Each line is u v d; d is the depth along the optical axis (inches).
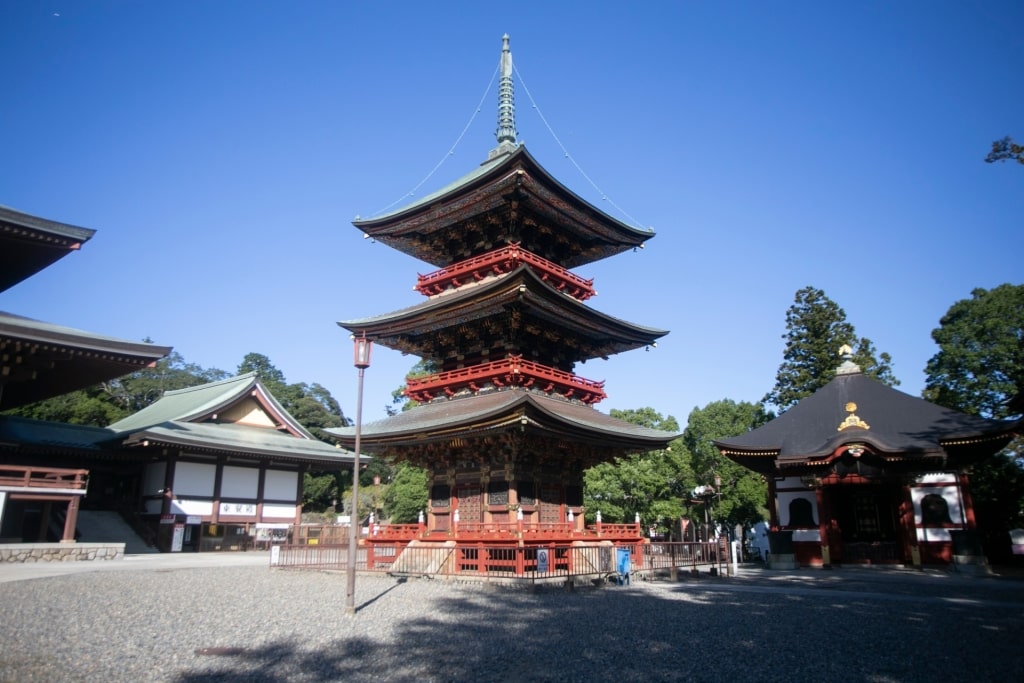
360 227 1777.8
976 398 2476.6
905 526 1723.7
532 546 1253.1
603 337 1781.5
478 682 527.5
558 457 1546.5
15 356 1475.1
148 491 2388.0
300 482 2682.1
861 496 1887.3
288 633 730.8
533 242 1744.6
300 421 4084.6
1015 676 548.1
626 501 2539.4
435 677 542.3
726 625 798.5
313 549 1663.4
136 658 595.8
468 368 1594.5
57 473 1707.7
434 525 1558.8
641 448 1726.1
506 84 1962.4
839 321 3031.5
